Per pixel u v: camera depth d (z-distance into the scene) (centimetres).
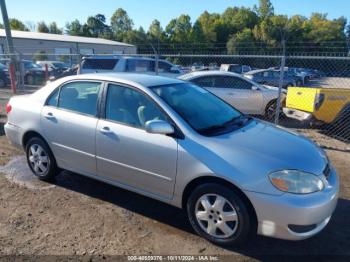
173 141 349
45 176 482
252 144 338
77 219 386
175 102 382
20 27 7950
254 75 2312
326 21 6981
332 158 629
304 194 304
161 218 392
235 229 325
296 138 382
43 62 2267
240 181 311
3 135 764
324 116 784
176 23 8812
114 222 381
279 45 5781
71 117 432
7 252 324
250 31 7275
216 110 412
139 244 341
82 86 436
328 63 4597
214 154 327
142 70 1423
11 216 391
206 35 8419
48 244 338
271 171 308
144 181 378
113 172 404
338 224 384
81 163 433
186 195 359
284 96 931
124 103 395
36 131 471
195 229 353
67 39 4259
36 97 484
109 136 393
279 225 305
